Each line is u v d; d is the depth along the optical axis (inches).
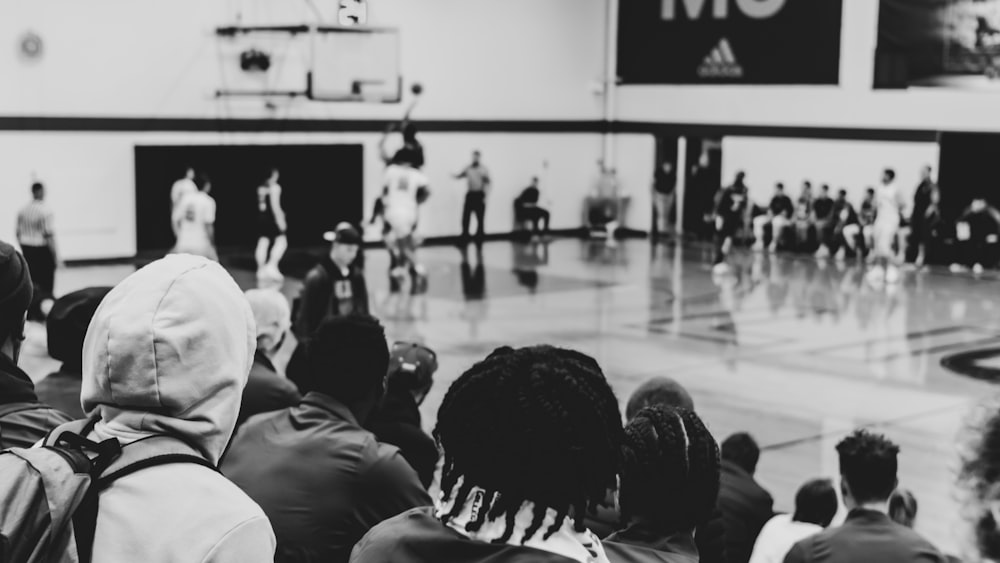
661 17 980.6
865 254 823.1
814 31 876.6
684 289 682.8
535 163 997.2
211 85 804.6
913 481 318.3
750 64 919.7
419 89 874.8
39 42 724.7
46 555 61.7
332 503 111.2
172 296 68.1
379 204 719.1
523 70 978.7
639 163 1009.5
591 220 1008.9
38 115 729.6
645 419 88.6
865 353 496.7
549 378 62.7
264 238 691.4
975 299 660.7
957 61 796.6
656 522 86.7
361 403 122.6
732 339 524.1
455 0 929.5
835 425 378.6
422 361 183.6
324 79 858.1
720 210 829.2
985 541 65.4
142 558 62.5
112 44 756.6
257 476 113.7
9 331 93.7
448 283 690.2
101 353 67.3
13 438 92.0
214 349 68.3
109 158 761.6
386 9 888.9
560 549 61.6
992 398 69.1
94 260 760.3
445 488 65.2
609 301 629.6
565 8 998.4
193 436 67.4
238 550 63.6
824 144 876.6
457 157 946.1
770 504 181.2
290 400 163.5
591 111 1026.7
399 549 62.3
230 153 807.7
